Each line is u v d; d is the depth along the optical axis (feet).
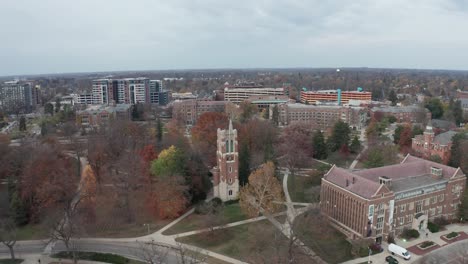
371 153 458.09
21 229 329.31
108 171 440.45
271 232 299.58
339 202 320.09
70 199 341.21
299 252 268.21
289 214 344.49
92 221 336.49
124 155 427.33
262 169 367.04
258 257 268.21
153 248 262.88
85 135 649.20
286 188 416.26
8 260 272.10
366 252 279.49
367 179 306.76
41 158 381.81
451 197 337.52
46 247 295.28
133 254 282.36
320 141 526.16
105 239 307.78
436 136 519.60
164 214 339.98
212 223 306.35
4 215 328.29
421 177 339.16
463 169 424.46
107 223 336.49
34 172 359.25
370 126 646.33
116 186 388.78
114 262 268.41
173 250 287.48
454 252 279.69
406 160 386.11
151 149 424.87
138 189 392.88
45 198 333.21
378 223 295.28
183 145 466.70
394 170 341.00
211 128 516.73
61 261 272.10
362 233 291.99
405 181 327.88
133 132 542.16
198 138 510.17
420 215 318.86
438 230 318.45
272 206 341.62
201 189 380.37
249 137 499.10
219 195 380.78
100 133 529.45
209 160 461.37
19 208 332.19
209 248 288.71
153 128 628.69
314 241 295.07
